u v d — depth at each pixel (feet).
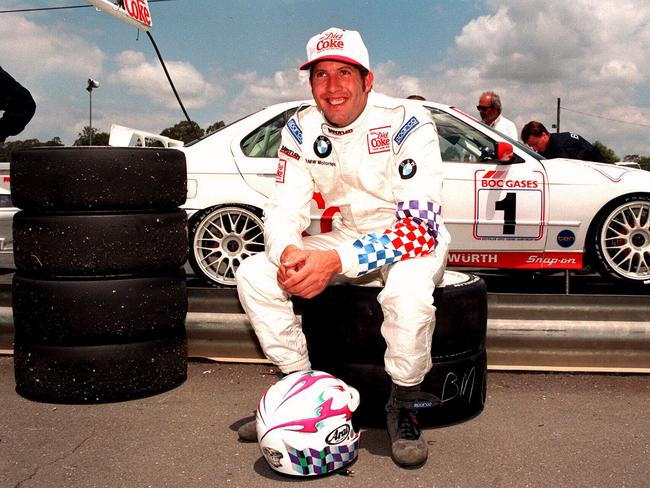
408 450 7.48
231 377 10.91
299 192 8.80
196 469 7.52
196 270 15.75
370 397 8.63
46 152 9.34
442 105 15.97
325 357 8.88
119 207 9.53
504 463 7.65
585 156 20.86
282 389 7.38
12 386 10.48
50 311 9.37
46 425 8.80
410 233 7.74
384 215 8.73
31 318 9.49
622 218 15.76
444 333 8.63
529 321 10.66
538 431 8.63
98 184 9.35
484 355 9.25
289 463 7.09
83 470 7.47
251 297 8.24
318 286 7.56
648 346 10.57
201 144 15.94
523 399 9.88
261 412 7.28
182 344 10.37
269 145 15.75
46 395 9.61
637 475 7.32
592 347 10.61
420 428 8.70
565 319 10.66
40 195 9.38
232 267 15.66
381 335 8.54
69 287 9.33
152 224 9.68
